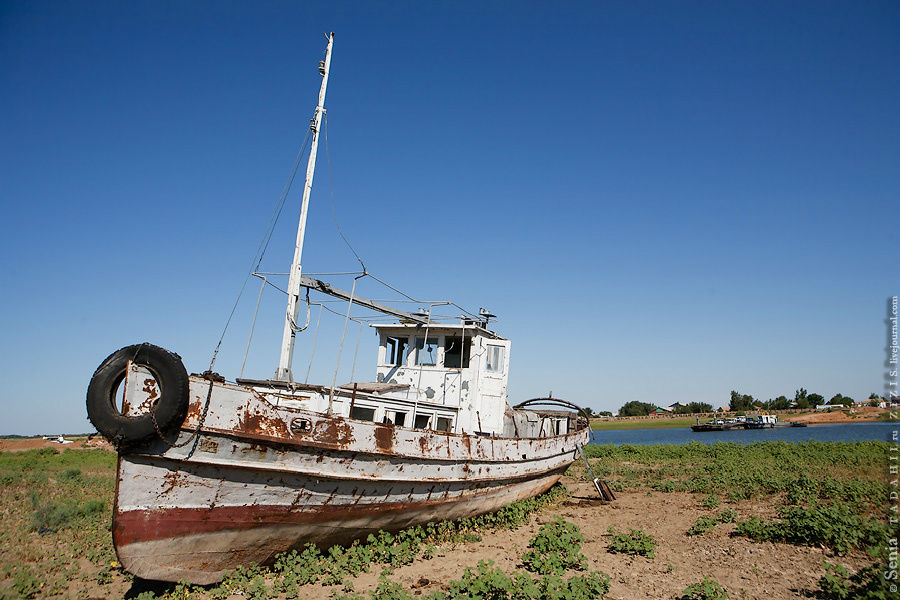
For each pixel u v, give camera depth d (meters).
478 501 13.18
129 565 7.97
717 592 7.68
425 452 11.02
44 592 8.45
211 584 8.88
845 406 116.25
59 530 12.55
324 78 11.84
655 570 9.58
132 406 7.80
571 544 10.47
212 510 8.38
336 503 9.63
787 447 30.23
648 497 18.45
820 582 8.01
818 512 11.31
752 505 15.38
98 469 26.39
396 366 15.55
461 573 9.47
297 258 11.26
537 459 15.89
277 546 9.34
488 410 14.96
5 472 23.70
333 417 9.44
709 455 31.27
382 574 8.92
